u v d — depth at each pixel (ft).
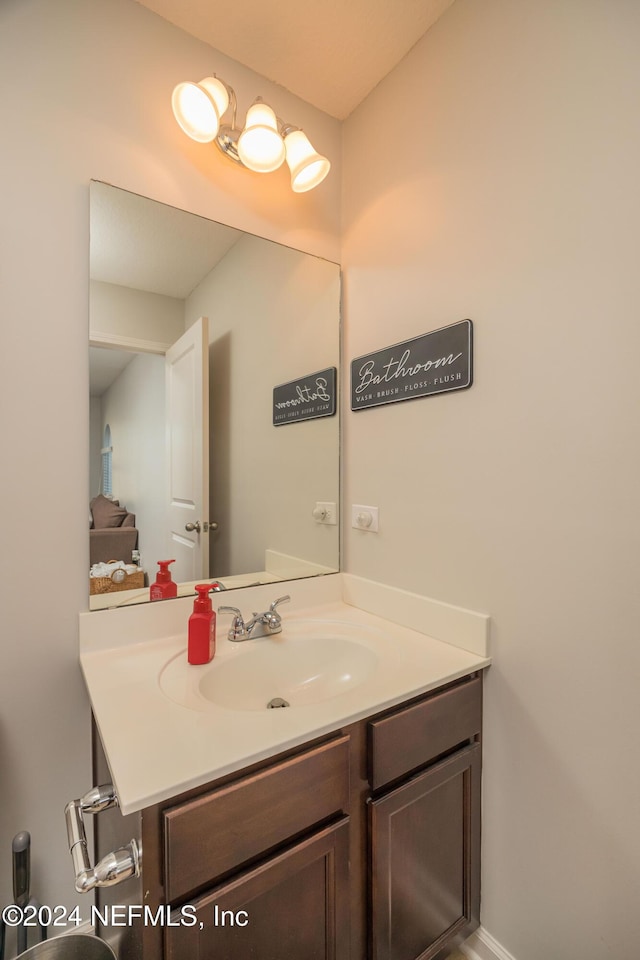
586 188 2.88
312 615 4.60
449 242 3.81
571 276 2.96
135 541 3.91
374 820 2.85
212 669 3.42
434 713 3.18
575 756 2.99
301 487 5.15
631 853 2.73
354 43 4.08
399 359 4.28
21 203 3.33
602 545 2.83
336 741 2.69
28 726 3.41
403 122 4.25
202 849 2.20
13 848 3.07
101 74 3.62
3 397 3.30
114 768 2.18
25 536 3.39
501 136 3.39
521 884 3.32
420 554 4.10
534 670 3.22
